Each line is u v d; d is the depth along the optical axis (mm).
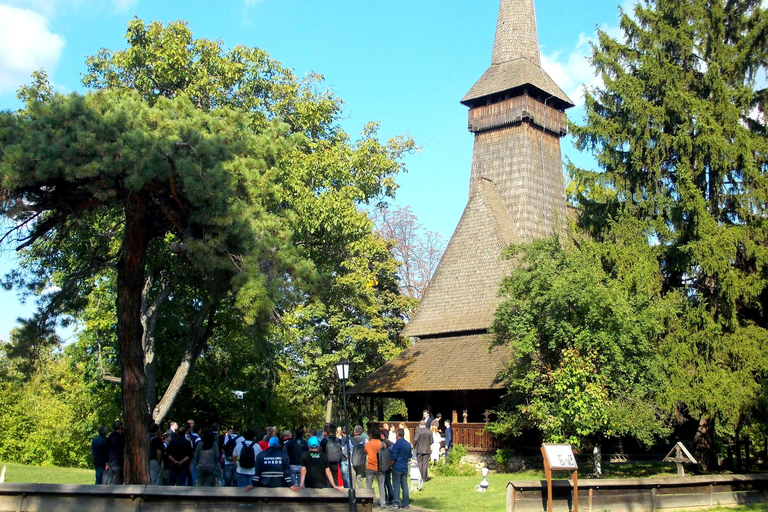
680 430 31828
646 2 26250
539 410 22266
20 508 11641
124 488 11664
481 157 44625
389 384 32250
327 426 15125
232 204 14883
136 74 24781
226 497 11828
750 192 23156
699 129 23172
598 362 21734
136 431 14461
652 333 22609
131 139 13625
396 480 15953
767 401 21469
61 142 13281
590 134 25766
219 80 24594
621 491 15148
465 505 16562
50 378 40219
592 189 25766
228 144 16422
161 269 23516
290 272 16219
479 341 32812
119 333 14805
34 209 14078
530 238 39938
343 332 39219
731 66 24516
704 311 22516
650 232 24188
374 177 26484
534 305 22750
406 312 45594
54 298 16812
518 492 14047
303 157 24141
